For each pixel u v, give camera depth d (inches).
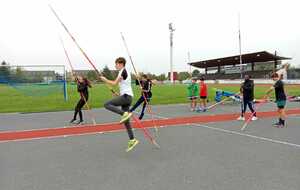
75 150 305.7
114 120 514.3
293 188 195.6
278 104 433.7
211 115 567.8
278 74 432.1
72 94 1176.2
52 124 486.0
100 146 322.0
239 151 289.9
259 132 388.2
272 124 452.8
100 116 568.4
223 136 364.5
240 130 404.5
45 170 241.6
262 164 247.4
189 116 556.7
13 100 941.8
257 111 617.9
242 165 245.3
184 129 418.3
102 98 986.7
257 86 1718.8
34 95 1080.8
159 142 335.0
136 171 235.0
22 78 1060.5
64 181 215.8
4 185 210.1
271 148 300.8
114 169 241.0
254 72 2576.3
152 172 231.8
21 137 382.3
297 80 1968.5
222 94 784.3
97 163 258.7
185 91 1320.1
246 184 203.5
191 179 214.7
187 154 281.3
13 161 269.0
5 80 1047.0
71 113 628.7
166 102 834.2
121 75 284.2
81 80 475.5
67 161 266.1
